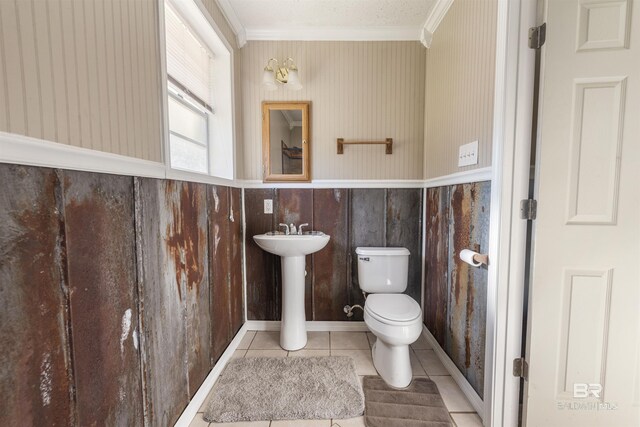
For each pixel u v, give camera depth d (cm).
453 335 170
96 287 79
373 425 132
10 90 57
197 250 143
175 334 122
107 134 83
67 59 69
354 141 218
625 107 113
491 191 130
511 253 126
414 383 161
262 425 132
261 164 221
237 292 209
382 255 204
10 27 57
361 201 222
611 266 117
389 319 152
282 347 199
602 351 121
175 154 158
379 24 204
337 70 216
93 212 78
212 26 162
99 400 81
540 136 118
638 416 121
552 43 114
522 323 128
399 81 216
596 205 117
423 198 221
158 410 110
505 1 120
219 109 193
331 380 161
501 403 130
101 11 80
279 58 215
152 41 106
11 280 58
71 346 72
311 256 225
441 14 185
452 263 172
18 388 60
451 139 174
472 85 150
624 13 110
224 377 165
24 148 59
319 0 176
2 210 56
